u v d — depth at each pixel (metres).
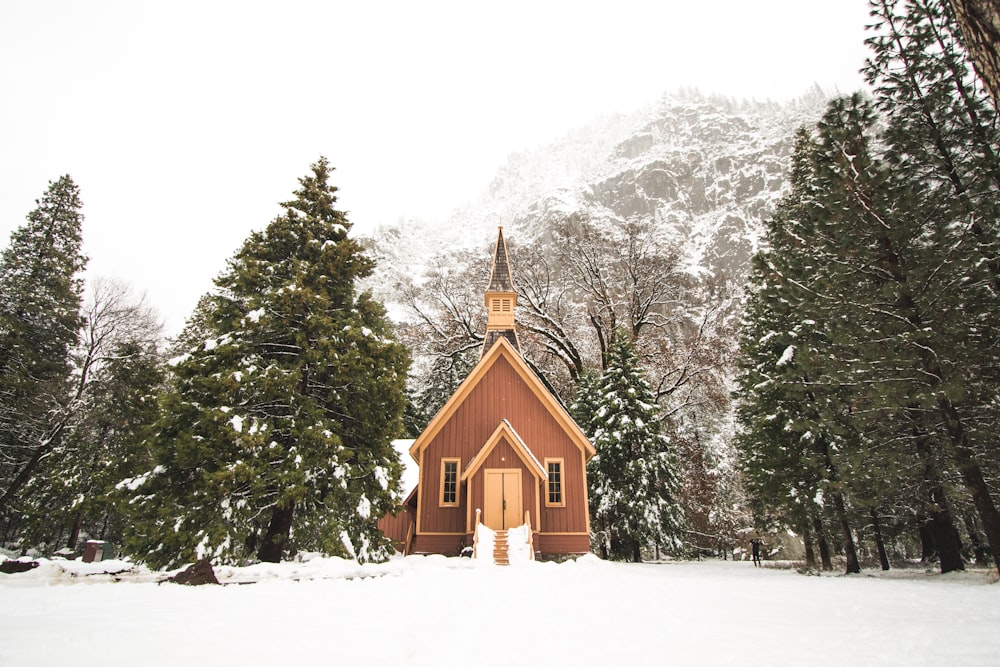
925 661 5.00
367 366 17.30
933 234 15.80
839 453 19.38
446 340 40.00
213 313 17.34
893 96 17.52
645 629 6.62
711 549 46.72
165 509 14.17
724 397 35.47
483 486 24.59
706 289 38.59
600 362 41.00
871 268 17.12
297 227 18.86
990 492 16.97
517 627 6.61
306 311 17.58
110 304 28.86
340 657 4.36
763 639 6.05
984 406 15.65
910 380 15.45
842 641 5.97
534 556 23.36
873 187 16.98
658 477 31.69
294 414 16.62
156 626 5.29
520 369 27.75
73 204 31.55
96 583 9.64
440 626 6.35
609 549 33.12
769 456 25.27
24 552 32.97
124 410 28.12
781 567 25.39
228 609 6.67
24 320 26.95
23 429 25.64
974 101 16.00
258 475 14.43
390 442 18.44
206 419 14.66
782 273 19.97
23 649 4.06
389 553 17.42
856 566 20.89
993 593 11.69
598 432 32.59
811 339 22.19
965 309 15.42
